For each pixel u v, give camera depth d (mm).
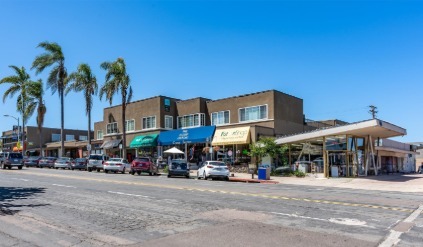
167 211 11000
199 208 11562
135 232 8281
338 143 33938
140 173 34438
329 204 12633
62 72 49844
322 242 7316
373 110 49000
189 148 42406
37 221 9547
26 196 14641
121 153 50281
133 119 48688
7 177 26188
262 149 32031
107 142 51812
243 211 10977
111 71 42875
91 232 8305
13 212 10898
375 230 8469
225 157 38344
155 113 45531
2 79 56438
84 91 48250
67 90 48781
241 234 7969
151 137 44875
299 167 33500
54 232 8320
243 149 36906
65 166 45375
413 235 8008
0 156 43375
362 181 26062
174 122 46719
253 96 40000
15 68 57562
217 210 11164
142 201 13195
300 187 21047
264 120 38812
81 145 58562
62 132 50094
